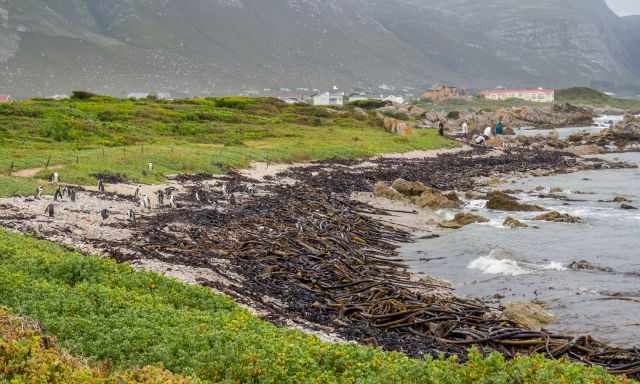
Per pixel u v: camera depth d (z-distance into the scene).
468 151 79.75
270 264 24.27
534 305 21.03
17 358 10.28
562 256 28.84
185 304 16.94
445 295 22.86
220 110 92.75
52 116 66.88
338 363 12.27
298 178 50.03
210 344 12.73
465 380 11.52
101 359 12.02
